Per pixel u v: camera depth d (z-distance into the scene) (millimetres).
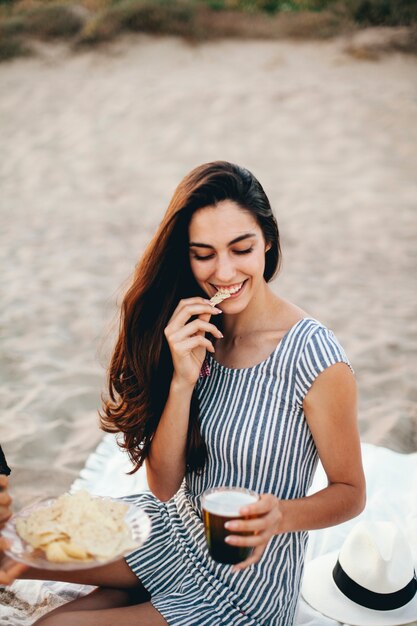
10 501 2125
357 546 2834
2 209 10383
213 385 2416
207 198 2260
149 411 2611
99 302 6898
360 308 6840
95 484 3904
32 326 6305
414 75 15547
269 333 2363
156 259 2461
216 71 16625
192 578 2398
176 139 13438
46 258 8312
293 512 2139
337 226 9469
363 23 17875
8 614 2795
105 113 14883
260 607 2316
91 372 5363
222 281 2305
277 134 13305
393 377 5332
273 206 10258
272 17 18984
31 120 14781
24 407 4824
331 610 2732
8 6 20047
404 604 2732
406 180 11125
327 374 2209
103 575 2443
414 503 3613
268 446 2271
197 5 19078
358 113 13883
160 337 2559
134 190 11180
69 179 11789
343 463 2277
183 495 2555
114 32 18188
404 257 8344
